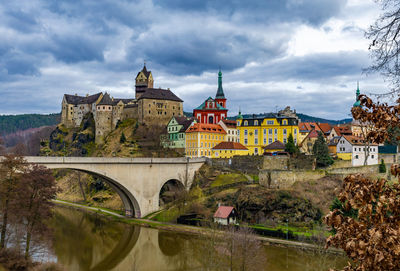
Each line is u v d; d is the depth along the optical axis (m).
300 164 125.88
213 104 197.25
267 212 105.38
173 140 190.12
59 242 94.38
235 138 184.25
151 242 96.19
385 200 14.41
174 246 92.56
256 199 108.31
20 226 71.88
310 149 154.50
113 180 111.69
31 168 88.06
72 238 98.94
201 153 171.25
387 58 17.08
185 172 137.00
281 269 70.81
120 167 113.31
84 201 157.00
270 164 129.50
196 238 96.88
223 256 72.12
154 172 123.94
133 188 117.19
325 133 165.62
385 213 14.59
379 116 16.36
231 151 159.50
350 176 16.22
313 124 173.88
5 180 72.12
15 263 65.31
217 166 146.38
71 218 123.75
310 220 99.38
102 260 83.50
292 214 102.06
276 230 94.50
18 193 71.00
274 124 160.25
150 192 122.75
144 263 82.44
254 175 137.25
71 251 88.12
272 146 143.50
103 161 107.81
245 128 165.88
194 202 120.38
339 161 128.75
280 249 84.31
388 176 118.44
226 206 108.38
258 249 72.94
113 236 102.19
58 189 77.25
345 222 16.16
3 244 69.75
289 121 158.38
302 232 93.12
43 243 74.56
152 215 121.44
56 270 68.50
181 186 137.25
